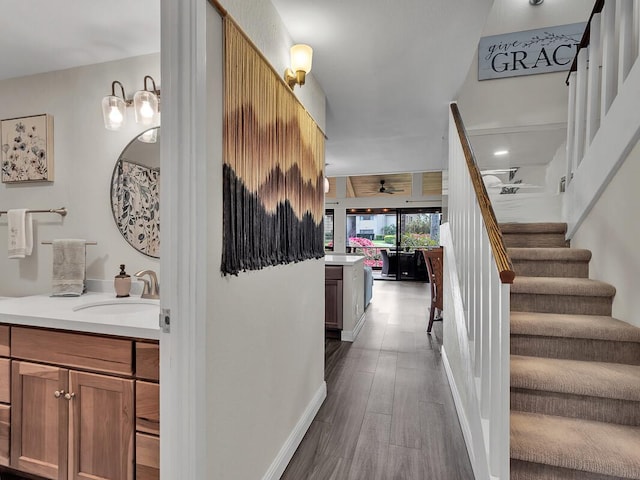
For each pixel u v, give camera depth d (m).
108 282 2.02
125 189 1.99
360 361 3.20
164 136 1.03
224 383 1.20
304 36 1.84
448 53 2.03
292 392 1.85
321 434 2.01
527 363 1.75
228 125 1.18
